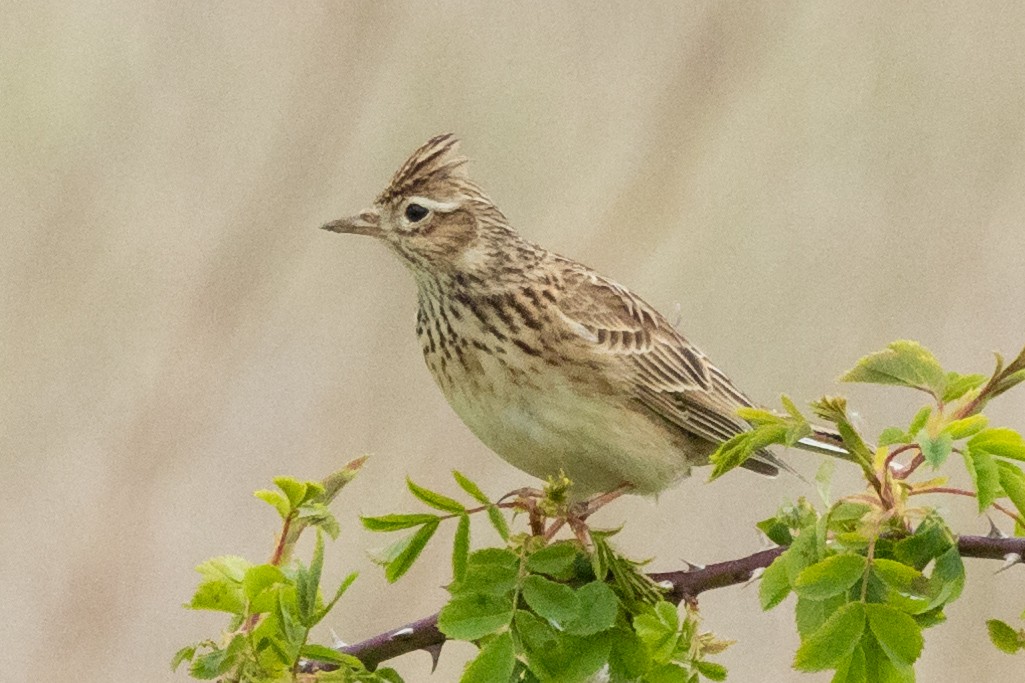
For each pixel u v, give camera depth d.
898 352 6.60
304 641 6.20
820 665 5.98
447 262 9.98
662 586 6.66
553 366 9.80
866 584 6.04
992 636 6.80
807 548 6.16
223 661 6.21
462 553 6.32
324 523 6.38
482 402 9.97
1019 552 6.38
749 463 10.05
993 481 6.05
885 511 6.25
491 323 9.85
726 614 13.49
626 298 10.39
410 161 10.20
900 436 6.44
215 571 6.39
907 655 5.92
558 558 6.34
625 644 6.28
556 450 9.89
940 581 6.12
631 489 10.19
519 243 10.16
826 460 7.07
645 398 10.06
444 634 6.43
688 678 6.39
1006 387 6.52
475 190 10.21
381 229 10.16
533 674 6.29
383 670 6.36
